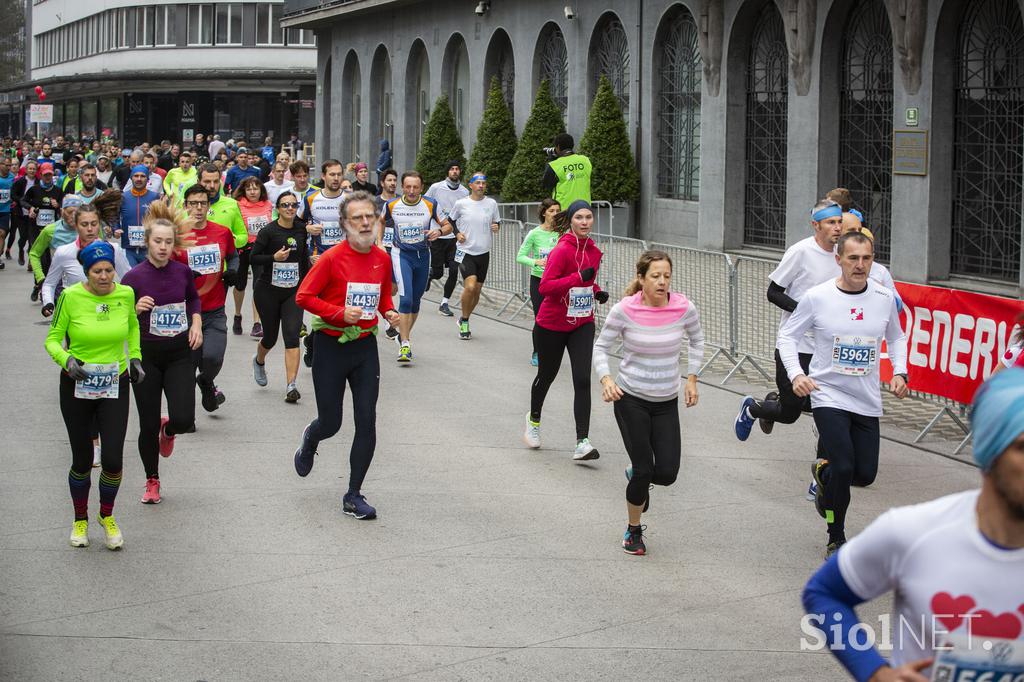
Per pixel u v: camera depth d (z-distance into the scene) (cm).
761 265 1214
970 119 1703
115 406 709
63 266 964
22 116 8869
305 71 5991
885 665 301
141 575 673
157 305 775
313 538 740
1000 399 268
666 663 561
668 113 2408
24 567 683
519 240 1683
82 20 7512
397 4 3438
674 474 712
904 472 898
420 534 750
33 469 889
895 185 1791
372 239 768
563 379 1251
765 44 2125
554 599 642
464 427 1037
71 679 538
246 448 957
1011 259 1656
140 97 6606
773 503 822
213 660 561
